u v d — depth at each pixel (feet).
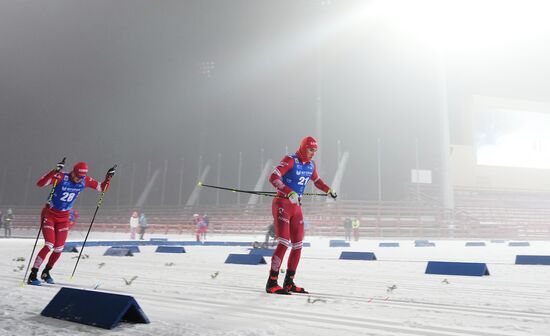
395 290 15.65
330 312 10.85
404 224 107.86
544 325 9.30
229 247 54.70
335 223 105.29
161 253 40.88
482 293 14.80
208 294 14.12
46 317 9.83
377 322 9.56
